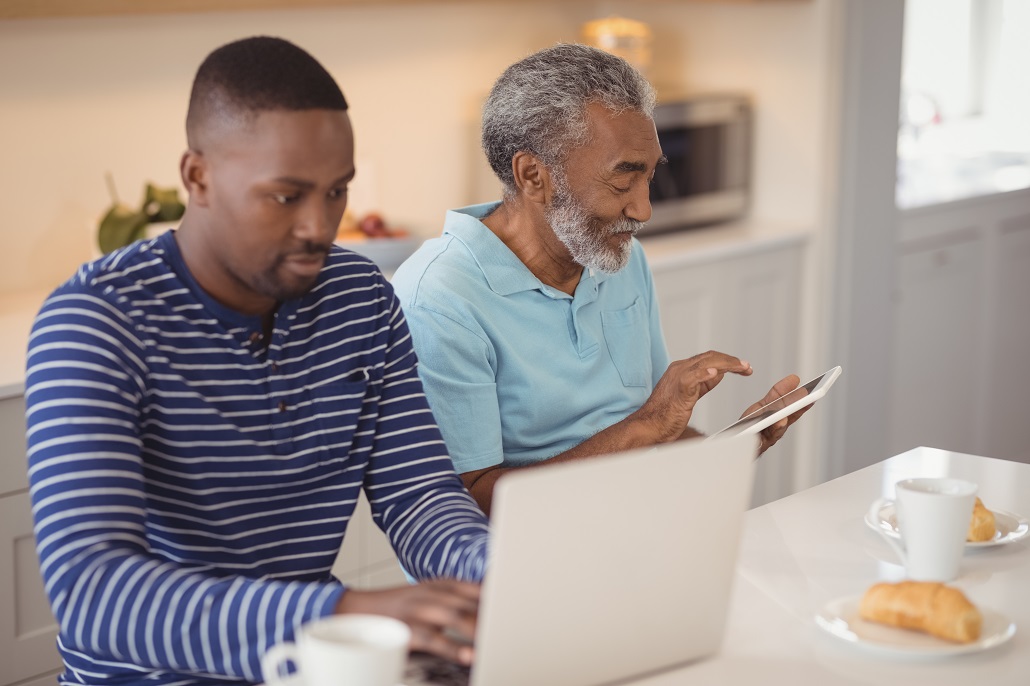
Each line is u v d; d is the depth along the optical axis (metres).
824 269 3.21
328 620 0.86
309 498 1.26
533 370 1.67
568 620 0.94
